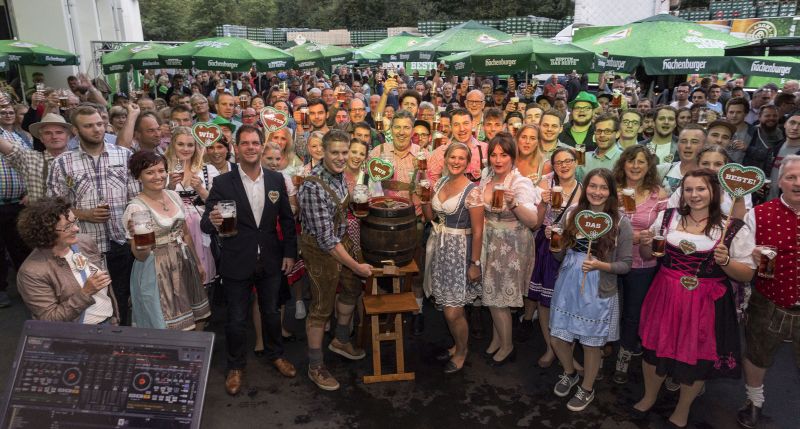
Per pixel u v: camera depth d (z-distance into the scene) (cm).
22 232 252
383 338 399
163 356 174
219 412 364
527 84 1007
